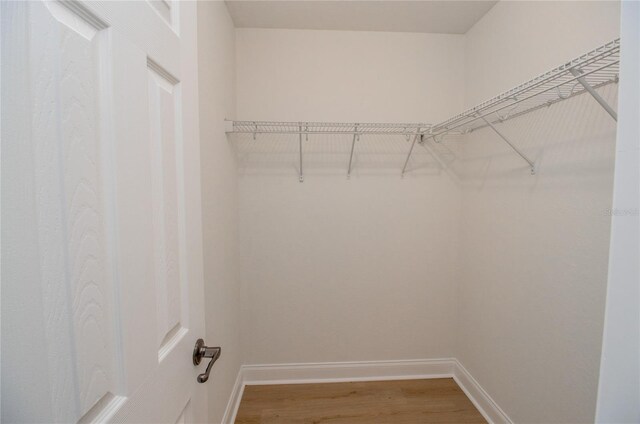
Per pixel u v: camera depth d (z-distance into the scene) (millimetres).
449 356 2014
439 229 1977
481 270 1727
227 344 1546
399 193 1944
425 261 1981
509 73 1475
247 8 1617
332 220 1923
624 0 430
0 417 273
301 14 1681
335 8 1629
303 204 1901
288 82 1842
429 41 1890
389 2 1579
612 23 964
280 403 1744
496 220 1587
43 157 305
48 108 311
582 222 1077
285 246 1908
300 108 1856
